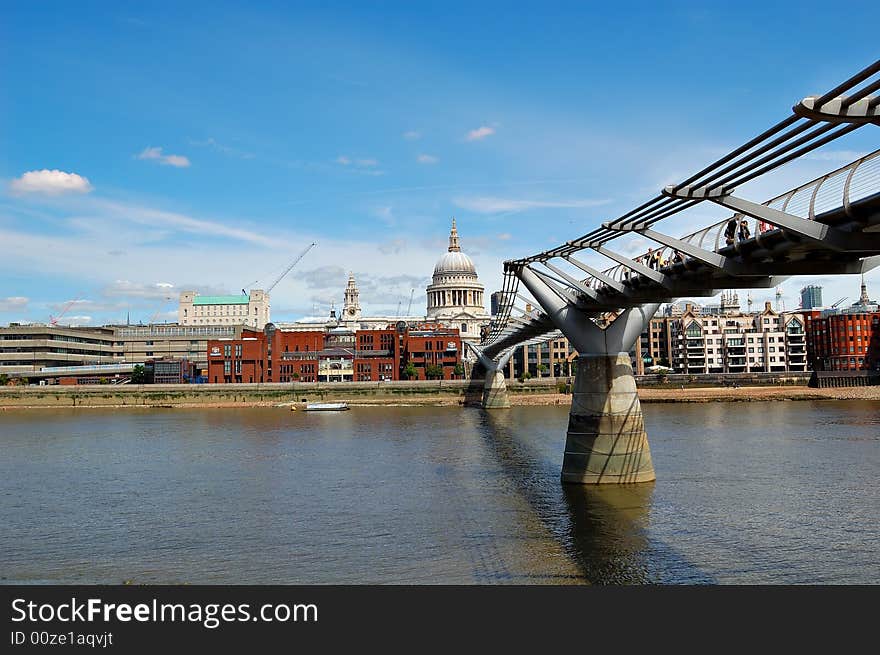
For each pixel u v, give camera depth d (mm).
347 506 45594
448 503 45844
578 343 51875
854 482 51094
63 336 197000
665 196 25734
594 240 39000
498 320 87312
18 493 51875
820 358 173875
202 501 48062
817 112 16469
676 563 33062
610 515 41750
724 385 157500
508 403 138125
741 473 54938
